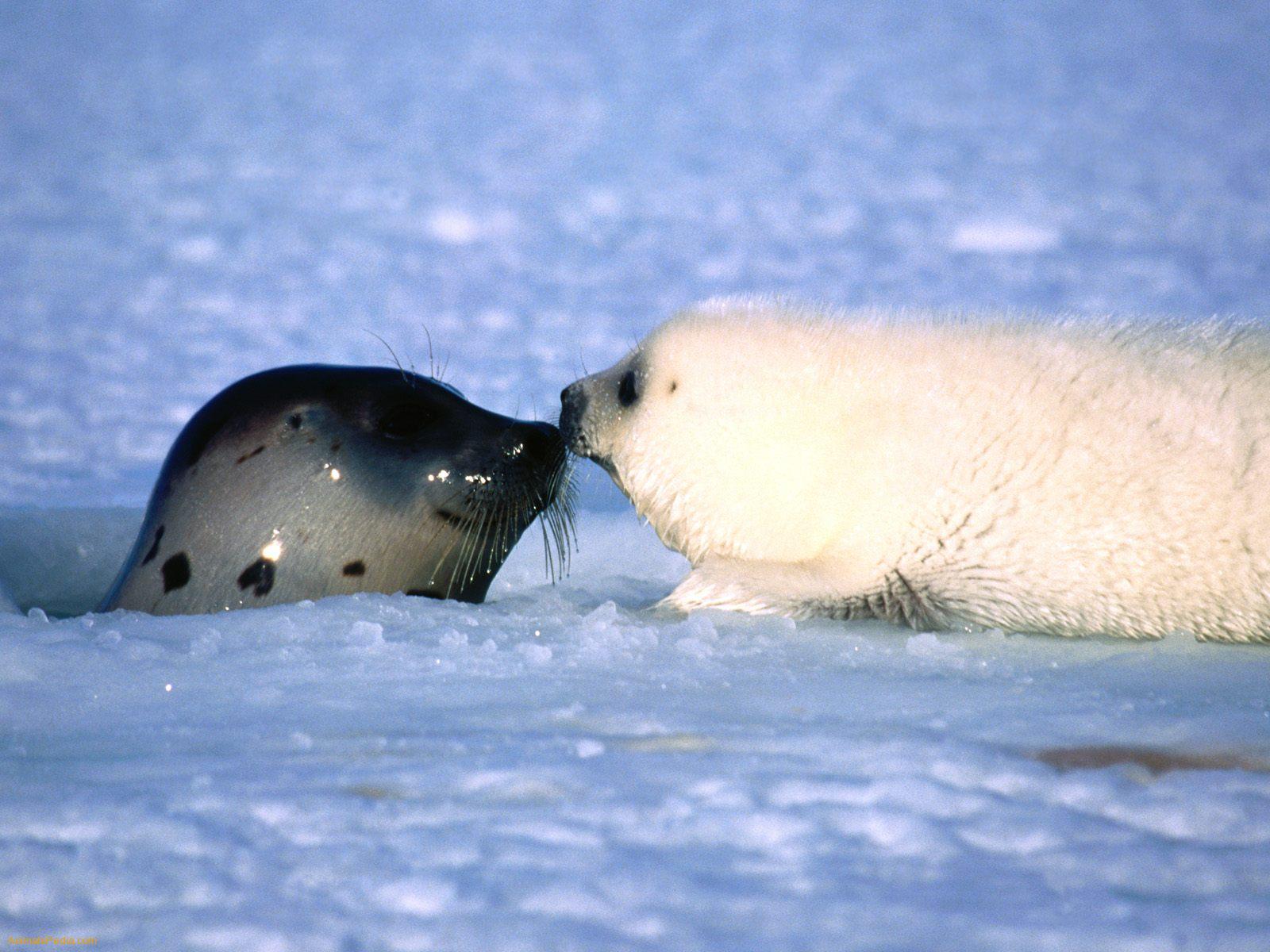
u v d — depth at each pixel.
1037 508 10.70
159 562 12.11
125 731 7.20
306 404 12.34
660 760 6.20
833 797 5.61
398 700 7.75
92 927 4.48
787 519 11.93
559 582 14.07
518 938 4.34
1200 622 10.49
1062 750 6.61
